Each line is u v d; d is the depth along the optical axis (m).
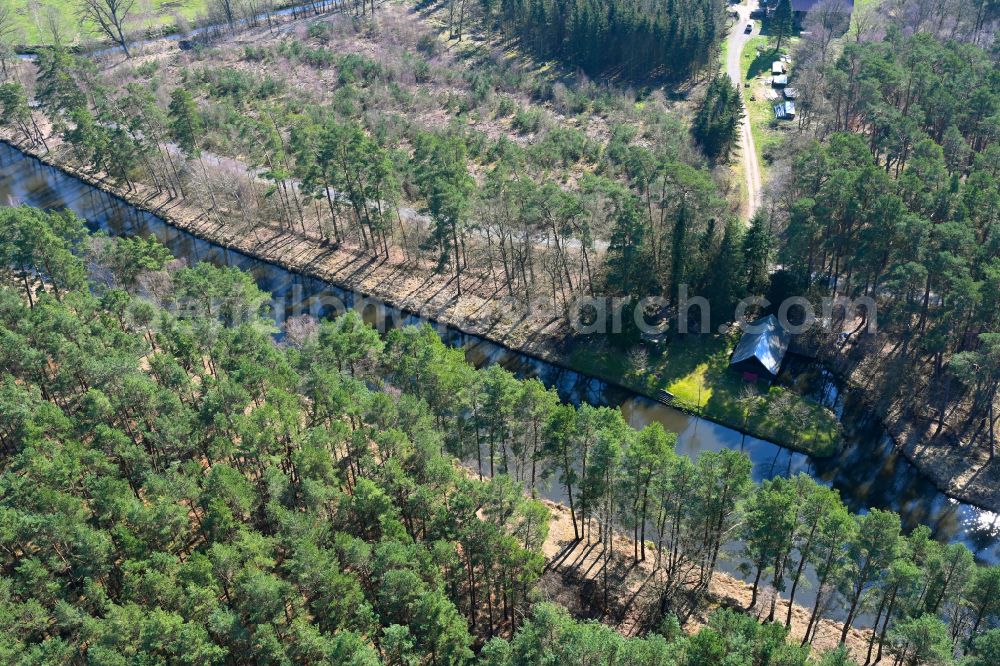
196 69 194.12
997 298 86.38
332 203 130.88
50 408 73.06
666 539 78.81
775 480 62.88
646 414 98.69
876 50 147.38
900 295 95.44
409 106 173.25
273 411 72.75
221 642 58.75
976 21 174.38
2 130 176.50
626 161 135.88
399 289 121.19
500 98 173.38
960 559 57.53
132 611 55.66
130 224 143.50
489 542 61.53
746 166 145.12
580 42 186.00
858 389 99.19
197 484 69.62
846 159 113.12
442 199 109.06
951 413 92.94
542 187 108.81
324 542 64.19
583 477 72.31
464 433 78.62
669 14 182.62
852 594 61.72
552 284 114.44
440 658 56.97
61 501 63.56
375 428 75.19
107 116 140.38
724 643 51.94
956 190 101.44
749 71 183.50
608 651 51.25
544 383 104.81
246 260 132.00
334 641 53.44
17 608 57.16
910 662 58.09
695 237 105.25
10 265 100.62
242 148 155.25
